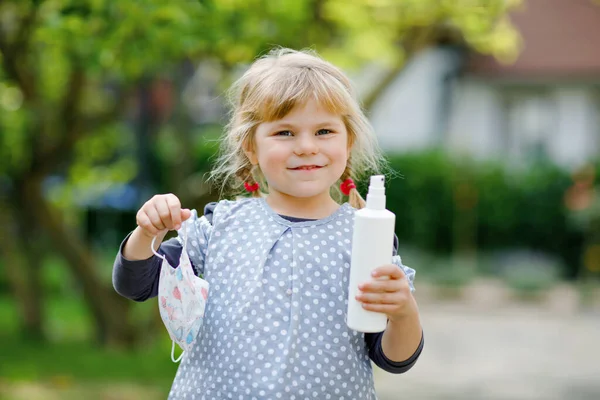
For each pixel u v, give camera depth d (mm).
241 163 2355
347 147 2229
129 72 5348
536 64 13516
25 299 7969
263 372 1990
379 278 1888
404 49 6457
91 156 7781
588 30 13812
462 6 5406
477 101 14102
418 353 2064
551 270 11664
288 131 2080
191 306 2043
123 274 2113
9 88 6824
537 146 14094
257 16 5047
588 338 8297
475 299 10578
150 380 6164
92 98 7523
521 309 10000
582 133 13938
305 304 2033
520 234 12859
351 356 2041
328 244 2094
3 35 5910
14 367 6461
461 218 12953
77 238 7262
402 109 14227
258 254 2086
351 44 6102
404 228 13219
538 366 7047
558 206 12625
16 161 6738
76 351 7164
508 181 12852
